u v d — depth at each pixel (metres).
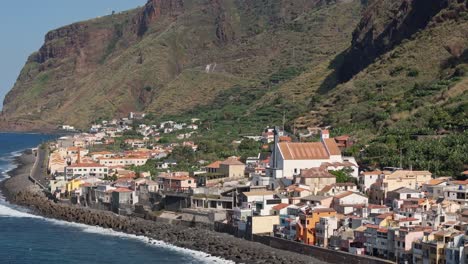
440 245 181.50
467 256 175.00
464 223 199.38
